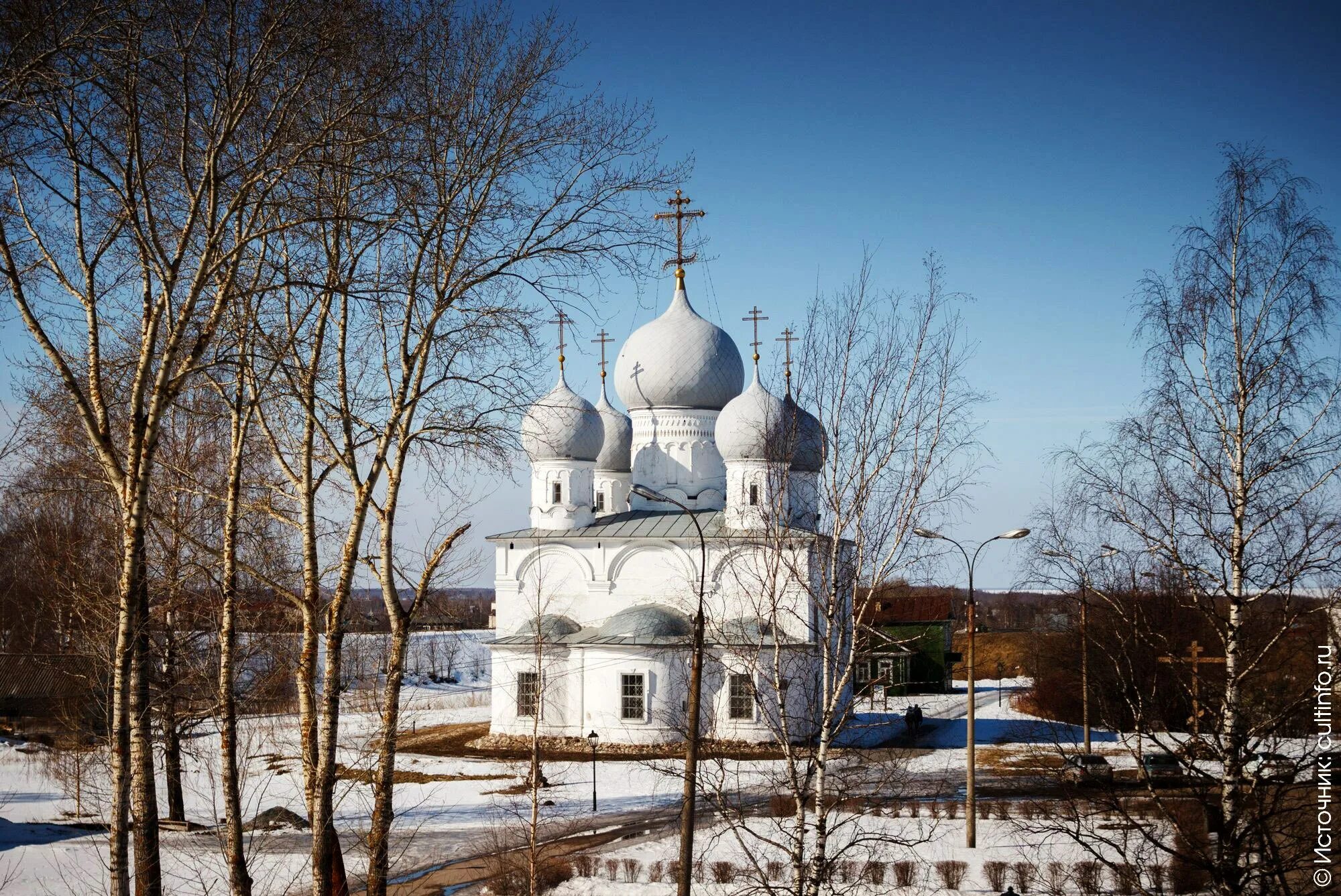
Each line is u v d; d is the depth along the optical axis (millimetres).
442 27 21500
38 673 59344
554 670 63188
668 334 73688
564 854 36000
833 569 25125
